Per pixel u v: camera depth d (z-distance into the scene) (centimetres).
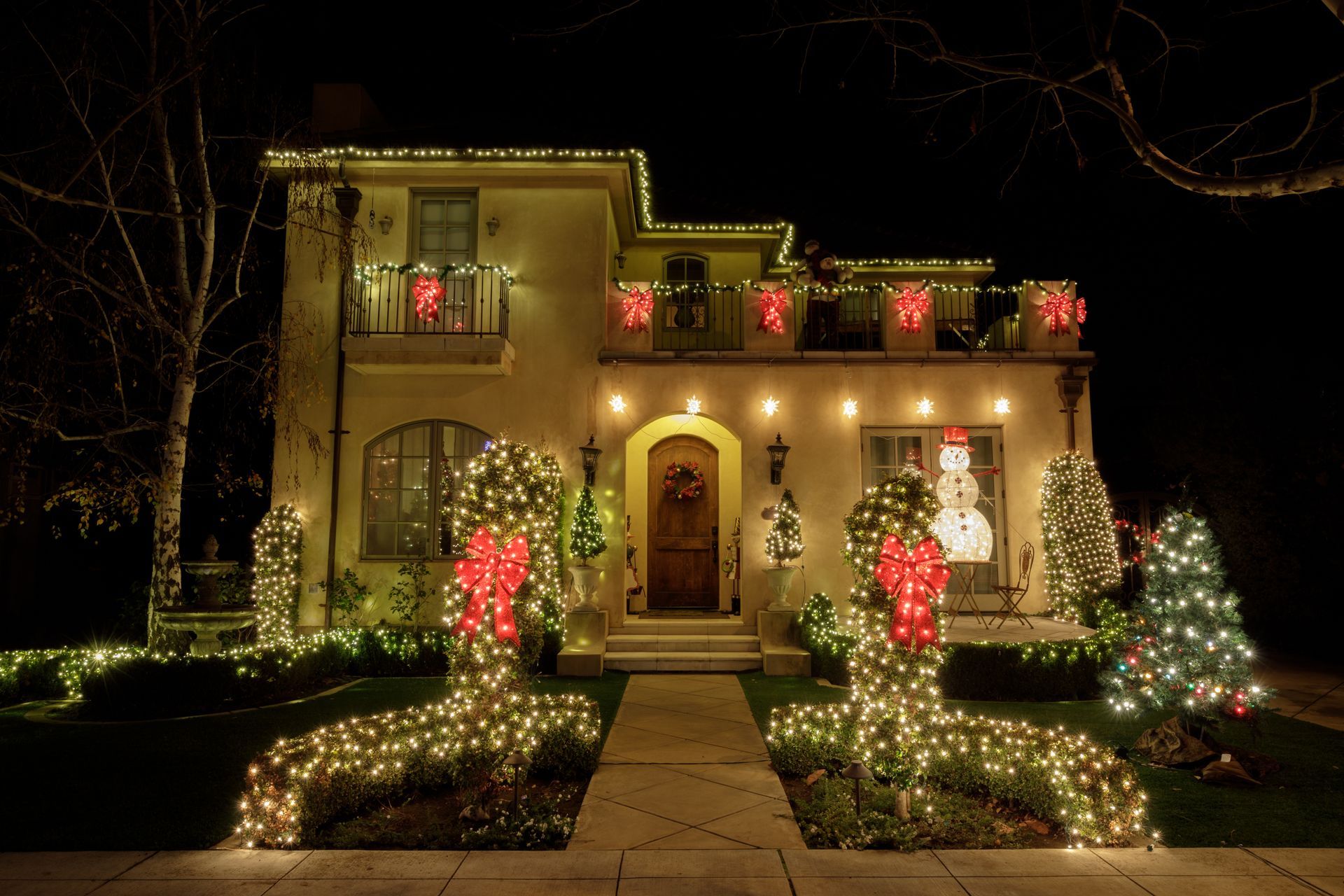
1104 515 1139
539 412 1197
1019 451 1199
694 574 1355
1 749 691
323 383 1189
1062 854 465
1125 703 711
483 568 568
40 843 478
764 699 905
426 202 1248
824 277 1252
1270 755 685
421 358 1150
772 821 521
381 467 1191
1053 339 1225
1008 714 833
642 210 1356
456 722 577
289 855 462
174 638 930
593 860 456
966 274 1508
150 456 1258
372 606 1149
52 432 949
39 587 1353
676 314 1427
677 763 655
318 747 529
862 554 564
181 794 571
